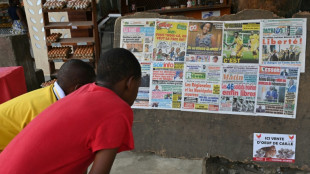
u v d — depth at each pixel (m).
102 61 1.02
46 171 0.90
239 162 2.29
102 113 0.91
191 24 2.14
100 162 0.89
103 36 5.28
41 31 5.06
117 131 0.90
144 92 2.24
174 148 2.30
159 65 2.20
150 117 2.30
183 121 2.24
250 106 2.07
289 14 2.09
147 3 6.05
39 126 0.95
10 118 1.40
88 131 0.89
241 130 2.14
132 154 2.52
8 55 3.50
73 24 4.32
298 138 2.05
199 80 2.14
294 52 1.96
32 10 4.95
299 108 2.01
